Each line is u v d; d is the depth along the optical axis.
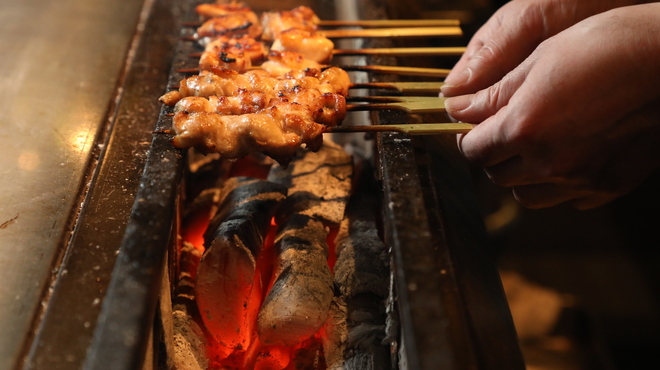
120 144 0.41
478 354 0.31
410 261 0.33
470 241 0.41
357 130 0.38
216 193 0.45
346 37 0.49
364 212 0.44
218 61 0.43
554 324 0.54
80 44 0.51
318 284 0.38
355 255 0.40
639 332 0.55
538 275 0.59
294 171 0.46
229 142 0.37
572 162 0.39
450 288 0.32
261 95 0.39
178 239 0.42
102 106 0.46
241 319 0.38
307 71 0.42
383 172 0.37
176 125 0.37
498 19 0.45
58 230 0.38
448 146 0.47
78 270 0.34
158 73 0.47
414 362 0.30
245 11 0.50
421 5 0.65
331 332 0.38
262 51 0.46
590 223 0.62
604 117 0.37
